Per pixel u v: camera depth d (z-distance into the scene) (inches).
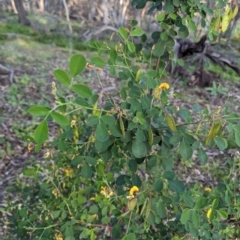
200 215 19.4
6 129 58.5
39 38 104.3
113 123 16.3
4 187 45.9
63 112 14.9
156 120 17.8
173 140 17.1
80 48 102.3
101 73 80.5
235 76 89.7
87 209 23.9
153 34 21.0
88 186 23.0
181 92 77.2
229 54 93.0
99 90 72.7
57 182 24.9
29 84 72.4
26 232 25.3
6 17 117.8
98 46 19.7
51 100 68.4
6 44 92.8
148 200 18.0
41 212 24.5
